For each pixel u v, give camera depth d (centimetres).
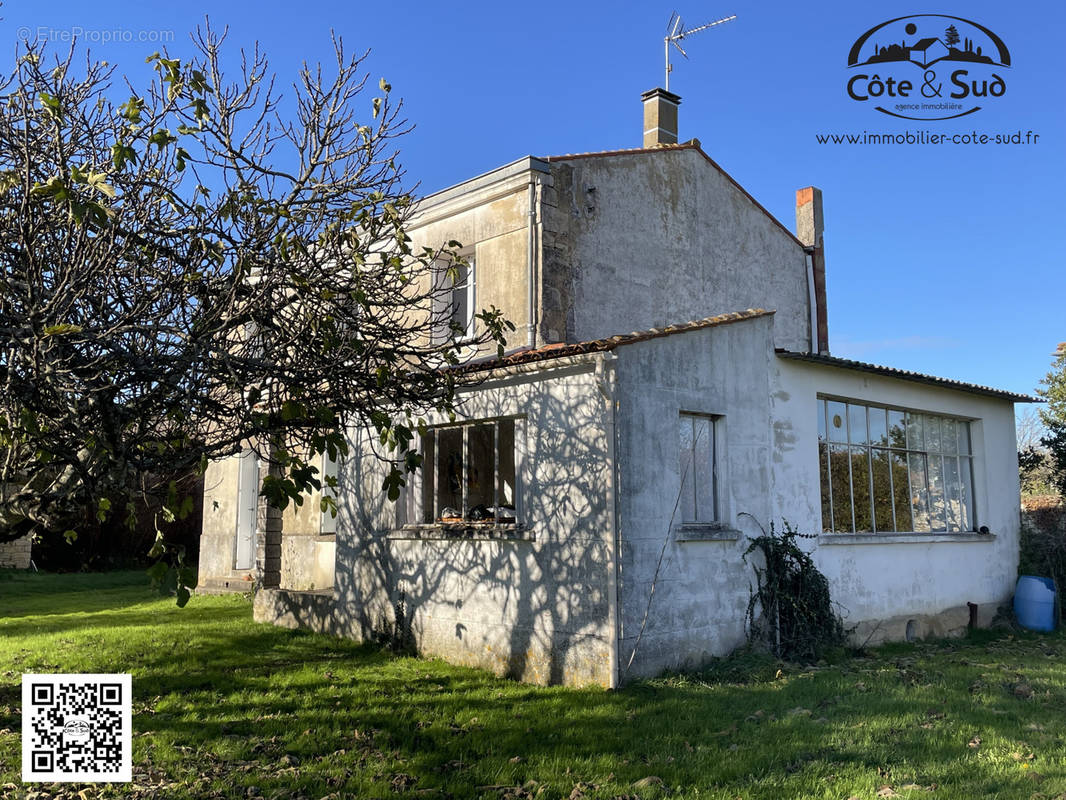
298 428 624
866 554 1209
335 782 591
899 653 1136
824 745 670
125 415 537
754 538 1040
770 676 922
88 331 510
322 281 620
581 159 1296
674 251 1429
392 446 680
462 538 1008
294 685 881
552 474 927
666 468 937
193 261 588
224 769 614
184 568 525
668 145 1466
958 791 562
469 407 1037
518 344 1209
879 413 1318
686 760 634
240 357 584
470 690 864
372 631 1117
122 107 546
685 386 978
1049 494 2105
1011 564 1516
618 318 1309
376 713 768
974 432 1515
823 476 1188
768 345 1113
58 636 1148
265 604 1303
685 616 932
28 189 516
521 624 933
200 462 572
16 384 502
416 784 590
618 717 746
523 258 1229
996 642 1283
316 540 1443
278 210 604
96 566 2341
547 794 569
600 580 864
